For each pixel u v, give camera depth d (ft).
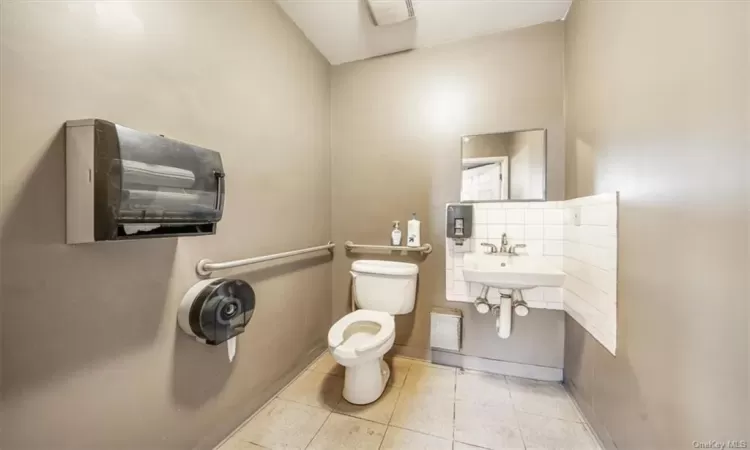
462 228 6.72
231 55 4.76
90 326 2.99
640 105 3.58
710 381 2.51
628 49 3.85
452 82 7.11
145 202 2.87
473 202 6.96
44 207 2.63
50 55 2.65
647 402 3.42
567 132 6.21
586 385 5.21
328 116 7.98
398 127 7.56
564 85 6.36
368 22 6.42
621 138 4.01
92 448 3.01
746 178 2.18
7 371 2.44
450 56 7.11
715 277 2.46
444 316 6.89
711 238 2.50
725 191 2.36
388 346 5.53
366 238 7.88
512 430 4.96
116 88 3.17
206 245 4.33
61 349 2.77
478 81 6.91
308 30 6.69
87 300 2.96
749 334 2.15
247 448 4.56
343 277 8.13
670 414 3.02
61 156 2.72
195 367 4.20
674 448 2.95
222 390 4.66
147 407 3.55
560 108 6.40
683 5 2.85
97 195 2.63
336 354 5.11
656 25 3.28
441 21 6.38
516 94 6.67
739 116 2.23
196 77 4.15
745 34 2.19
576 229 5.57
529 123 6.59
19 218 2.48
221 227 4.59
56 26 2.68
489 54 6.82
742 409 2.20
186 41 4.00
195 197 3.43
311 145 7.16
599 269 4.63
